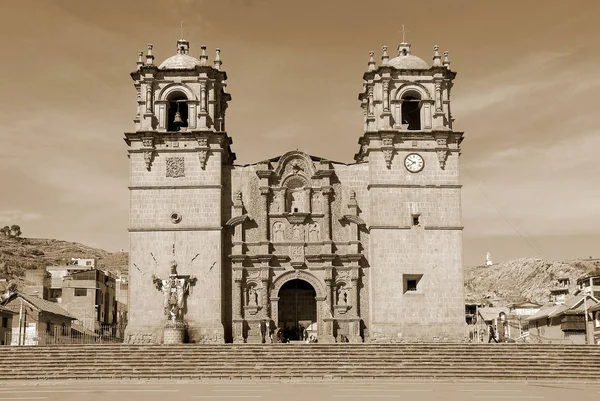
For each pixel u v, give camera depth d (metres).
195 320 61.09
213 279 61.72
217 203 63.00
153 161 63.62
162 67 66.50
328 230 64.00
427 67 66.50
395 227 62.53
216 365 49.09
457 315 61.34
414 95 66.94
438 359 50.31
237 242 63.72
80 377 46.97
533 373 47.84
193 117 64.75
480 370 48.34
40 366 48.53
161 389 41.56
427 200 63.22
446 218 63.00
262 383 45.09
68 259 169.88
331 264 63.44
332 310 63.03
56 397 37.84
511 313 102.19
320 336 62.44
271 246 64.25
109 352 50.84
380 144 63.97
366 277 63.66
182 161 63.62
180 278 61.41
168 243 62.28
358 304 63.09
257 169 65.25
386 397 37.41
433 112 64.94
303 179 65.38
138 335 60.56
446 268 62.12
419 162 63.72
